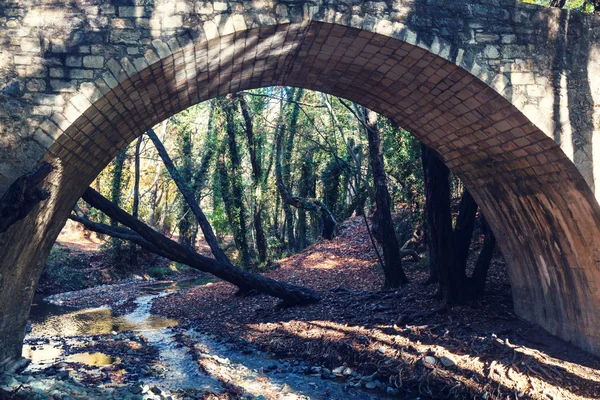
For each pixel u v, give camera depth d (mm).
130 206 32250
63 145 6793
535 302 9641
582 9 11406
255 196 22891
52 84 6621
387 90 9281
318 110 22172
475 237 16328
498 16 7680
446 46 7492
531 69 7688
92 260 29312
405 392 8258
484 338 9102
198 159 29500
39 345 11188
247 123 22016
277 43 7707
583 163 7629
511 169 8859
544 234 8859
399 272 14086
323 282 17047
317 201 23156
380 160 14250
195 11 6918
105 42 6750
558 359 8086
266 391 8109
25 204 5910
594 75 7855
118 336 12539
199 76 8102
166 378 8680
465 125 8875
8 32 6605
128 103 7465
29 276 7910
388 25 7340
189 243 30750
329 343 10406
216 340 12242
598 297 7875
